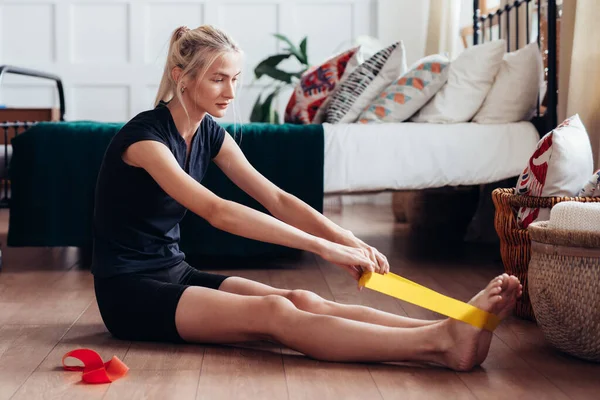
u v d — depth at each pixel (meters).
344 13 5.71
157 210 1.74
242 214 1.59
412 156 2.99
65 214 2.88
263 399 1.38
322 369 1.55
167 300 1.68
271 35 5.70
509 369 1.59
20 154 2.88
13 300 2.29
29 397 1.39
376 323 1.64
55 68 5.69
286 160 2.95
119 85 5.73
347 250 1.56
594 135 2.68
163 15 5.70
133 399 1.38
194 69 1.67
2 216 4.61
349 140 2.98
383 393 1.42
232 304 1.63
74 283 2.57
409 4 5.63
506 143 3.02
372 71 3.34
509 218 2.09
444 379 1.50
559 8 3.45
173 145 1.72
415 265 3.00
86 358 1.54
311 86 3.54
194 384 1.46
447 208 4.04
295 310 1.60
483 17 4.38
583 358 1.66
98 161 2.88
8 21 5.66
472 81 3.13
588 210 1.64
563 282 1.62
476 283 2.61
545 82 3.63
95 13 5.69
